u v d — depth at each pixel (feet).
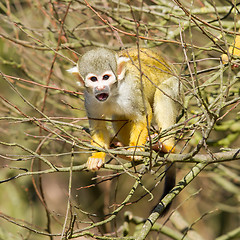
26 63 47.98
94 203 54.08
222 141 40.01
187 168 44.93
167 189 32.19
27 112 43.62
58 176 59.57
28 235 35.29
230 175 44.96
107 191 45.37
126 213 37.24
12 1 50.96
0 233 41.63
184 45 27.07
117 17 37.91
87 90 30.37
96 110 30.68
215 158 27.22
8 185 58.90
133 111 30.71
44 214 57.52
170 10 38.78
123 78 30.55
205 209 57.57
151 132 32.73
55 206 57.93
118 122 32.60
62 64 45.01
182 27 32.83
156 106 33.12
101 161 28.04
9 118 26.55
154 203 53.21
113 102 30.94
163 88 32.86
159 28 38.47
